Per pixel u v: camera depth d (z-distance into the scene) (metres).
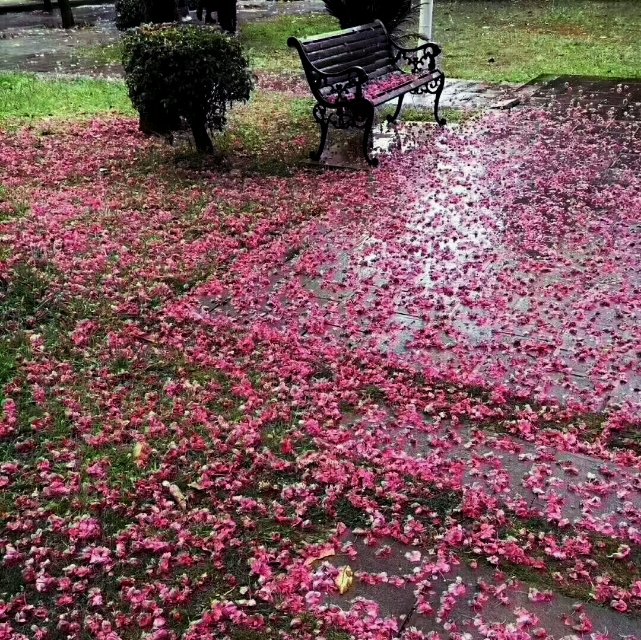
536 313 4.41
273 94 10.34
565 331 4.21
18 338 4.19
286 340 4.19
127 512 3.01
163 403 3.69
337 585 2.63
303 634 2.46
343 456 3.29
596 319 4.33
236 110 9.33
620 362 3.90
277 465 3.22
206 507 3.03
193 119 7.27
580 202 6.12
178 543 2.82
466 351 4.05
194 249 5.35
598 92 9.95
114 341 4.19
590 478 3.11
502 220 5.80
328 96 7.27
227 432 3.46
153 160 7.40
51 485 3.11
